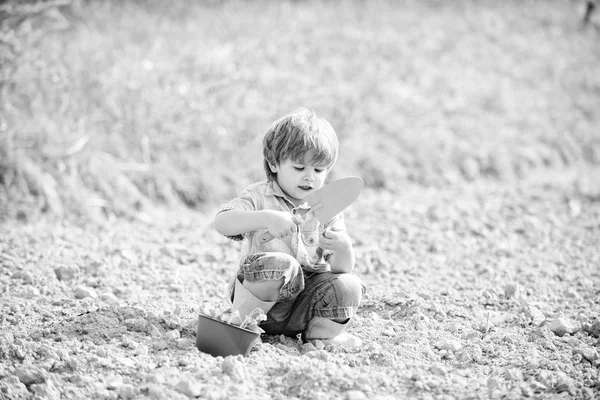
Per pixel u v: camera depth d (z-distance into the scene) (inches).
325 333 215.2
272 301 206.1
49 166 377.4
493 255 321.4
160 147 412.2
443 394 188.1
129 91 416.5
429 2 743.7
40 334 217.2
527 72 609.6
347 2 687.1
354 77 510.3
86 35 498.6
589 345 223.8
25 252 298.7
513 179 461.1
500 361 210.4
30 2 418.0
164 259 301.0
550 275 294.7
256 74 465.4
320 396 182.7
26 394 184.2
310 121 207.9
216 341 201.8
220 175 406.6
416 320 237.9
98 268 280.2
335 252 212.4
